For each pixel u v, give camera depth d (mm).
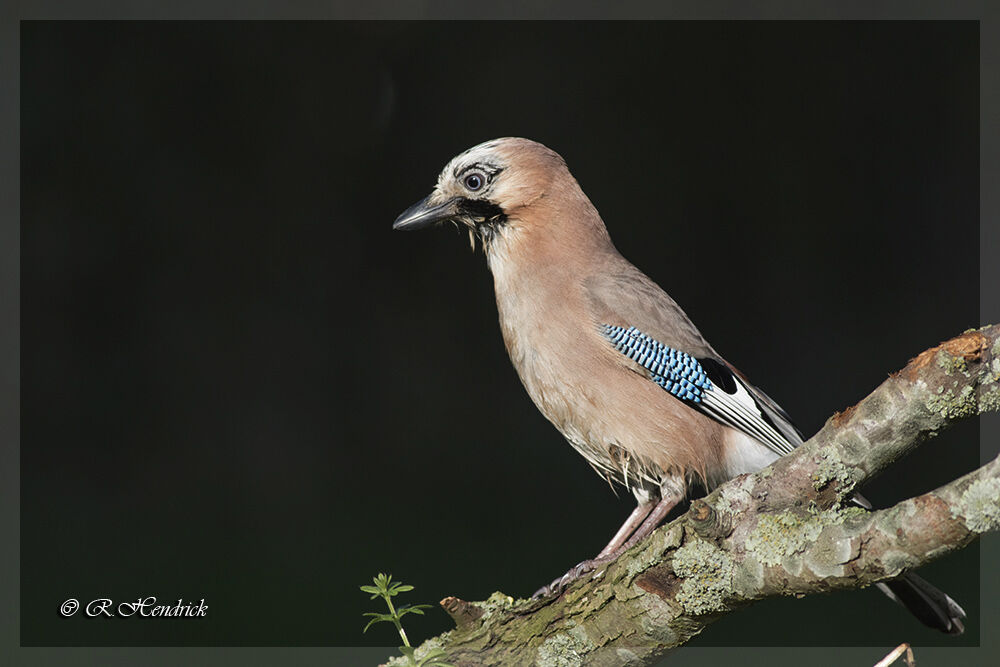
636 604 3957
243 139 14570
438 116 15188
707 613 3820
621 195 15266
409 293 14500
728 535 3688
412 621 9414
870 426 3525
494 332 14352
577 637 4137
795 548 3533
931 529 3240
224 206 14359
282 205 14523
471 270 14602
